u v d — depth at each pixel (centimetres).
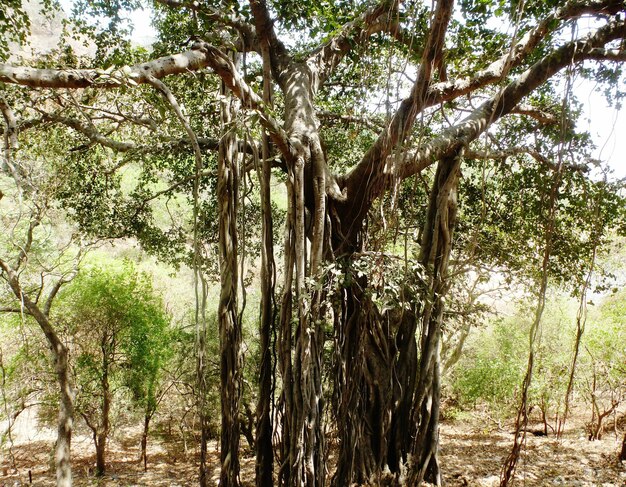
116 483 941
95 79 381
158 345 1038
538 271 872
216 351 1145
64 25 770
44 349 934
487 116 667
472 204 942
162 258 1122
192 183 1021
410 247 1045
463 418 1430
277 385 1024
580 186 858
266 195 674
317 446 594
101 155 1087
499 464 906
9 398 893
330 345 815
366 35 686
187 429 1287
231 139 684
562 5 555
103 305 979
